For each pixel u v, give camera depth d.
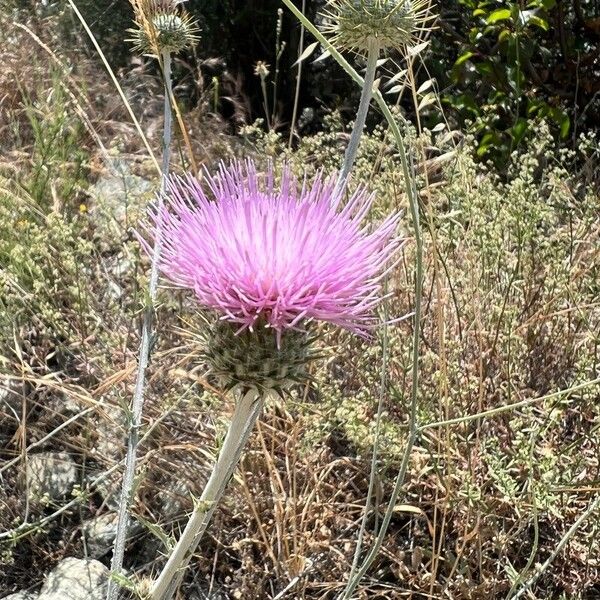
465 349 0.28
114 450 0.28
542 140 0.35
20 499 0.27
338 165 0.36
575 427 0.27
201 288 0.16
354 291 0.16
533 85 0.51
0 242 0.30
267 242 0.16
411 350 0.26
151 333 0.21
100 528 0.26
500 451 0.24
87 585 0.25
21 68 0.42
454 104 0.47
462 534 0.25
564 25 0.52
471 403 0.26
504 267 0.30
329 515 0.24
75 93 0.43
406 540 0.26
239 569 0.25
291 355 0.17
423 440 0.24
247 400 0.17
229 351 0.16
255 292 0.16
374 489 0.26
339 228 0.17
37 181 0.34
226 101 0.55
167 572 0.17
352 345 0.28
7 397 0.29
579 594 0.23
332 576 0.25
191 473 0.26
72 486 0.27
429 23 0.47
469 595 0.23
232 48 0.60
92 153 0.41
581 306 0.28
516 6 0.46
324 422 0.25
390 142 0.36
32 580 0.25
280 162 0.35
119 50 0.52
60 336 0.31
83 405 0.28
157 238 0.17
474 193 0.31
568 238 0.32
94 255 0.32
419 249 0.17
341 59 0.17
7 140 0.40
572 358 0.29
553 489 0.22
